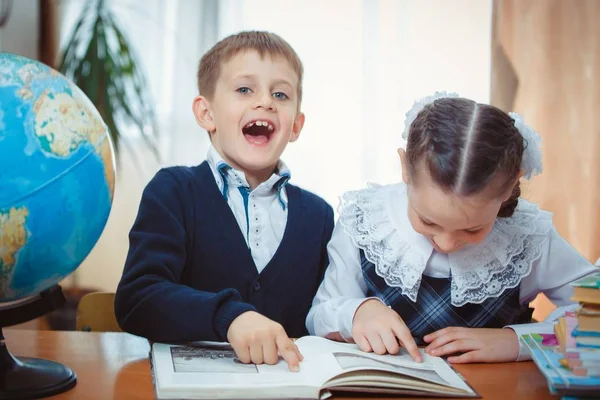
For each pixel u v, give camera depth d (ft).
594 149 8.93
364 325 3.50
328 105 9.59
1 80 2.60
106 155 2.85
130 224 9.44
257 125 4.49
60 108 2.66
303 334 4.45
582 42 8.94
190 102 9.49
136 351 3.51
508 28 9.12
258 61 4.42
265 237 4.43
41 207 2.54
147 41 9.49
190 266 4.23
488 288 4.02
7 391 2.69
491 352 3.46
